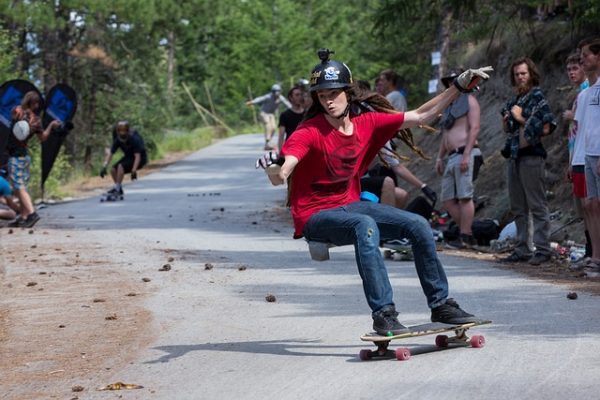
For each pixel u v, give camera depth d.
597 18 32.66
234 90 147.25
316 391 12.34
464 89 14.22
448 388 12.11
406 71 62.53
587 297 18.59
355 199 14.58
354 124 14.22
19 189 36.00
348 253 26.97
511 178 24.55
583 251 25.20
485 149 38.62
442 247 27.97
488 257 25.95
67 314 18.97
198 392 12.77
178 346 15.74
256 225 36.28
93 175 76.50
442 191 28.47
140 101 84.88
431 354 14.12
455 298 18.84
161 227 35.78
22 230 35.12
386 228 14.24
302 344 15.41
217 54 150.75
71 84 76.62
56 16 69.12
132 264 25.72
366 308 18.34
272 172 13.40
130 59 79.50
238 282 22.12
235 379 13.34
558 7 39.16
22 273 24.55
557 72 36.97
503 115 24.69
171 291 21.20
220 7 79.19
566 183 31.30
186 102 143.25
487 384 12.20
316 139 13.98
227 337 16.25
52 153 44.94
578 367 12.84
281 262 25.36
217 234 33.00
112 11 70.25
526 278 21.53
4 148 36.56
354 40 144.38
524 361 13.34
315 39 150.75
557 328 15.57
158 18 73.25
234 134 121.62
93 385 13.55
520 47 40.34
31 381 14.02
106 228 35.72
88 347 16.03
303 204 14.38
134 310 19.09
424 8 43.28
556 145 33.41
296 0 158.38
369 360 13.96
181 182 60.59
